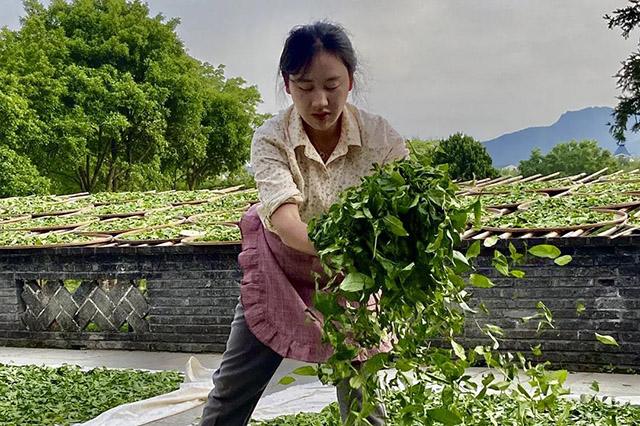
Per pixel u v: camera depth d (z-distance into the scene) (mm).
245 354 2803
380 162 2762
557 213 6910
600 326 5594
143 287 9938
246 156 30984
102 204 11945
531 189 9898
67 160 22906
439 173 2146
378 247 2084
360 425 2066
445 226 2053
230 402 2869
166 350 7246
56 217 10250
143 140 25391
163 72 25688
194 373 5676
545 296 5742
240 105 31344
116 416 4582
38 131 20562
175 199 12188
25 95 21047
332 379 2117
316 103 2428
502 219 6762
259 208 2672
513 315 5840
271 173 2617
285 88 2572
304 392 5051
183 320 7172
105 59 24781
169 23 27031
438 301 2133
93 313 7539
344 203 2111
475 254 2127
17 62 22125
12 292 7809
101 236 8117
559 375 2141
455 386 2146
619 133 24500
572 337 5672
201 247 7047
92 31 24984
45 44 23125
